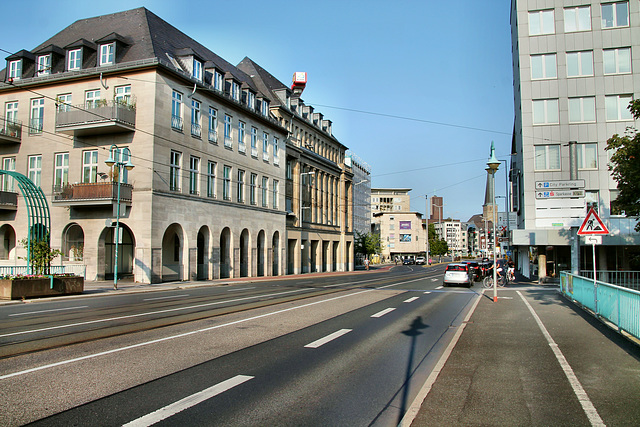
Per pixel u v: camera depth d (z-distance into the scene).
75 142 30.92
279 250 44.94
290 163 49.53
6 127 32.88
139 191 28.72
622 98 30.62
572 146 29.12
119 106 28.52
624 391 6.09
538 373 7.04
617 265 31.02
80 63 31.31
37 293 18.47
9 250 34.06
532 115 31.81
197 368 7.14
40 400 5.52
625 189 16.84
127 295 20.67
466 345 9.29
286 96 49.62
